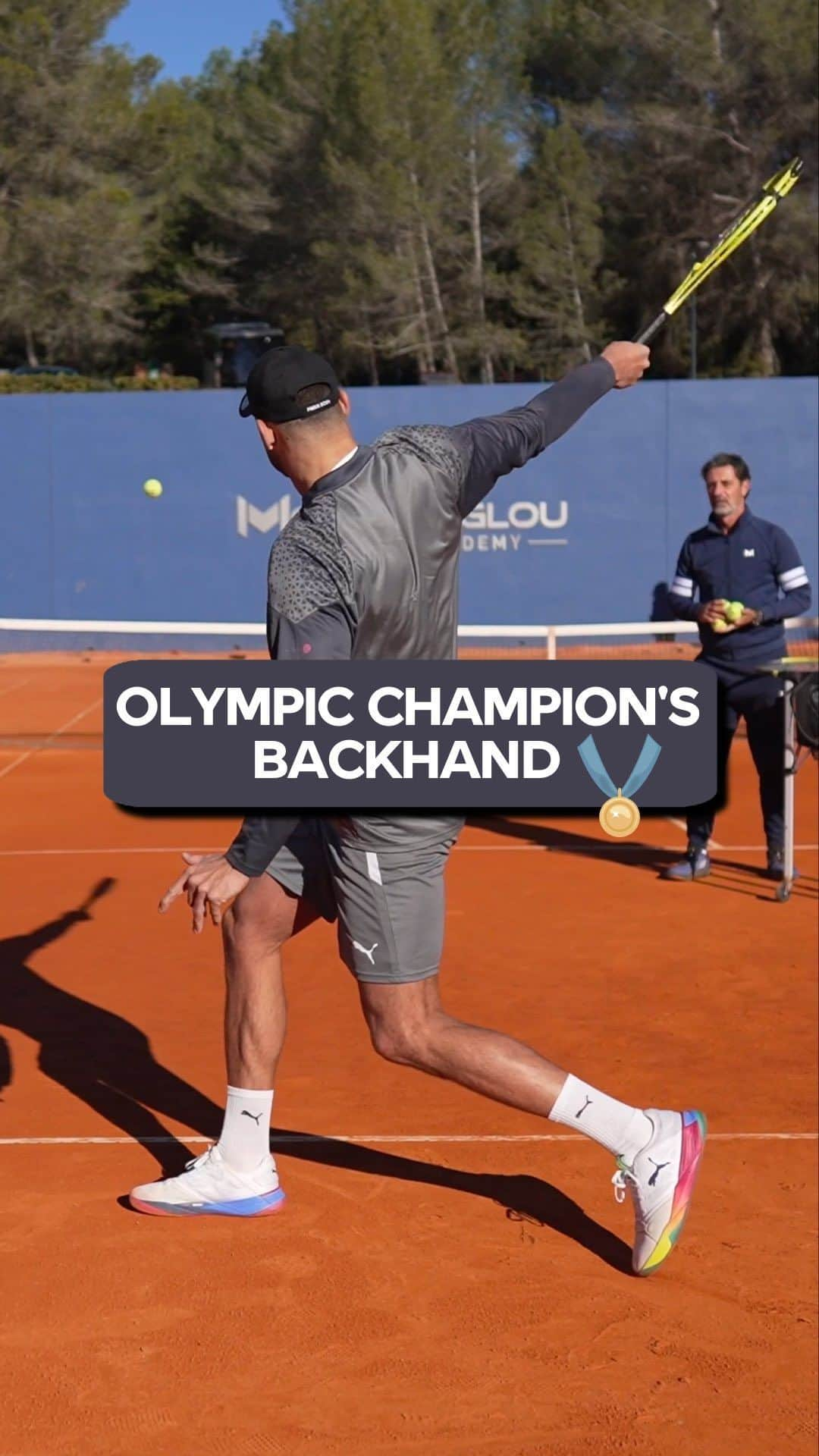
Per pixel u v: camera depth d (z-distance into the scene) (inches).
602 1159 174.7
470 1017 224.4
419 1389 127.5
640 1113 144.8
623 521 679.1
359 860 137.6
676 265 1459.2
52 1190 163.2
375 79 1434.5
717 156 1418.6
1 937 265.4
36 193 1315.2
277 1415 123.6
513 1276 146.9
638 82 1438.2
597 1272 148.3
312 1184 166.1
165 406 677.3
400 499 126.4
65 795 405.7
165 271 1781.5
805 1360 132.9
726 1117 186.5
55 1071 199.3
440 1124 183.9
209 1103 188.5
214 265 1739.7
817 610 673.6
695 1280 147.0
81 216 1295.5
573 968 250.4
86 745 473.7
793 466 672.4
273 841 131.3
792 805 301.1
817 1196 164.9
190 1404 124.9
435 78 1457.9
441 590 130.2
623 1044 213.2
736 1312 141.1
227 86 1838.1
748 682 300.4
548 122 1560.0
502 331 1509.6
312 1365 131.0
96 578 687.7
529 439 133.4
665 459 674.8
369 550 125.3
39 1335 135.0
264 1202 157.8
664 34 1395.2
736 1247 153.6
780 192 140.3
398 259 1467.8
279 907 149.3
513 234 1545.3
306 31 1513.3
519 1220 158.6
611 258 1499.8
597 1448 119.6
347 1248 151.6
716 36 1395.2
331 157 1437.0
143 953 256.2
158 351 1891.0
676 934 270.8
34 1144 175.0
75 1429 121.0
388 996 142.1
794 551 295.9
